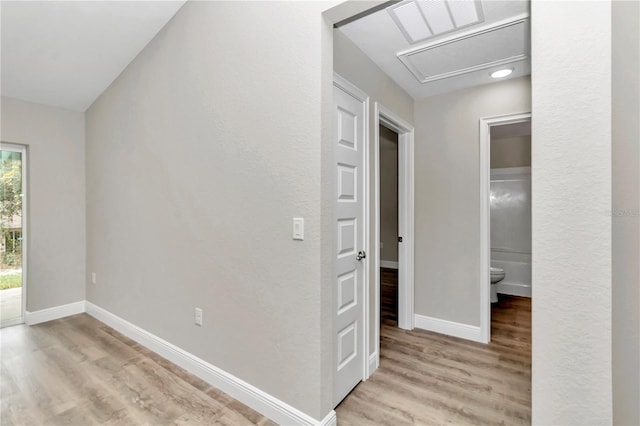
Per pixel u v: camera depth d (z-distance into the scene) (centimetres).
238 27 193
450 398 199
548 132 103
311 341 163
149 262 266
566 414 102
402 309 316
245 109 190
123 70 296
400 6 179
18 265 331
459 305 297
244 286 192
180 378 221
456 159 299
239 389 195
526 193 436
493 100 280
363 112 224
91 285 351
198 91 220
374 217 237
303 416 166
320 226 159
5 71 275
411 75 264
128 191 290
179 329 239
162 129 251
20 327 317
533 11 105
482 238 286
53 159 339
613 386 97
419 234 319
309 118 161
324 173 160
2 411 187
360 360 217
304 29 162
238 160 194
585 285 99
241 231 193
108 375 225
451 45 218
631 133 94
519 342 284
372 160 237
